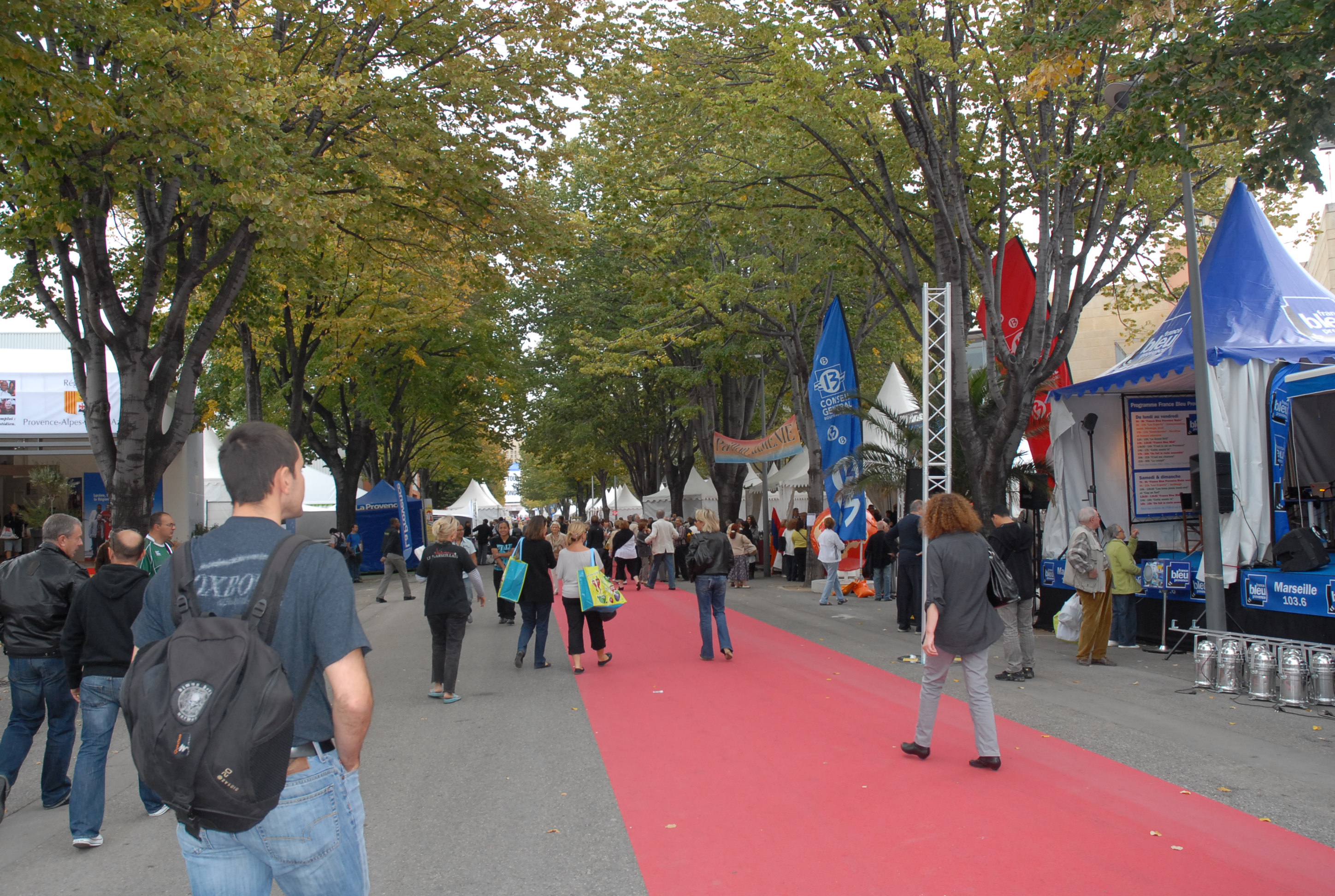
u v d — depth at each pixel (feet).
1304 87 29.14
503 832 16.94
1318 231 60.29
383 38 44.06
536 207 47.75
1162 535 43.14
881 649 38.32
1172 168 31.86
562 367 114.01
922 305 37.91
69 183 33.96
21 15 25.59
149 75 29.35
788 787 19.11
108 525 58.80
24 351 65.26
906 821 16.75
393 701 30.09
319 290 58.59
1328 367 36.24
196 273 40.52
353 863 8.23
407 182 45.78
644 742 23.45
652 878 14.49
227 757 6.97
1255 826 16.21
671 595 67.87
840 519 59.62
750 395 100.78
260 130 33.40
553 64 45.85
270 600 7.91
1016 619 30.50
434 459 161.58
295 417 76.18
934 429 51.49
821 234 58.34
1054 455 43.88
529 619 36.17
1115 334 103.91
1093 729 23.65
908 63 39.29
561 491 289.74
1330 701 25.76
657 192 53.16
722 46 51.57
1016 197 48.24
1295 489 40.27
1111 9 28.89
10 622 18.94
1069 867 14.39
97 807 17.01
